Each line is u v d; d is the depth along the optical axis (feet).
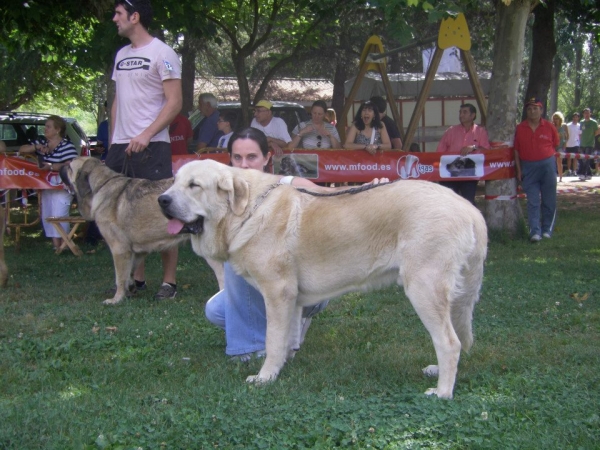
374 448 10.92
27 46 38.17
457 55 58.59
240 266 14.39
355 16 57.52
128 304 22.24
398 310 20.93
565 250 31.04
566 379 14.10
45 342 17.31
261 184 14.38
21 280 26.66
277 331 14.28
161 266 30.04
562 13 52.19
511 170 34.24
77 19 36.76
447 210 12.98
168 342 17.71
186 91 57.93
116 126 23.38
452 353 13.12
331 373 14.85
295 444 11.07
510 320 19.35
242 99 45.83
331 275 14.06
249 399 12.87
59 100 107.55
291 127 53.11
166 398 13.25
